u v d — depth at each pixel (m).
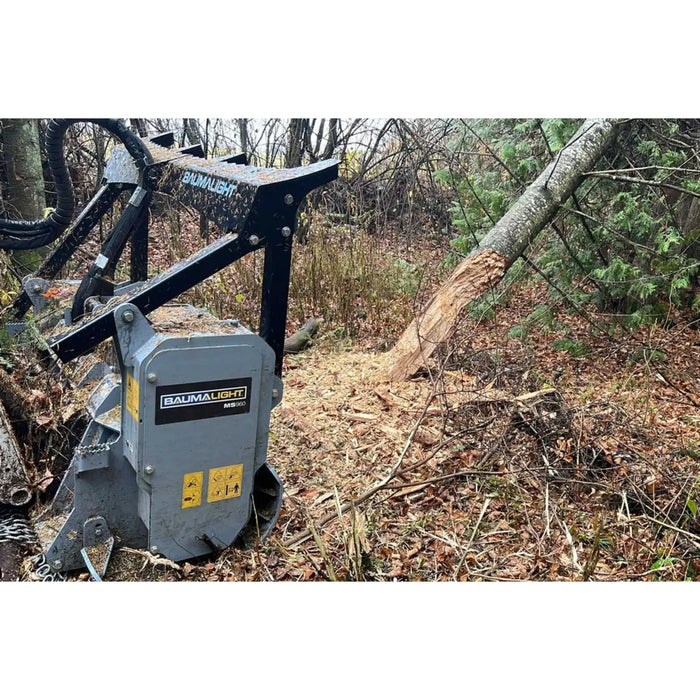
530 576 2.92
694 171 5.18
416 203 9.80
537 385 4.80
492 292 6.43
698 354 6.21
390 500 3.43
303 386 4.88
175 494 2.47
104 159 8.24
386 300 6.79
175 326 2.52
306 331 6.02
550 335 6.71
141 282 3.50
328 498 3.42
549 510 3.32
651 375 5.58
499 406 4.20
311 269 6.70
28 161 5.88
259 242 2.61
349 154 10.83
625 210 5.93
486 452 3.78
